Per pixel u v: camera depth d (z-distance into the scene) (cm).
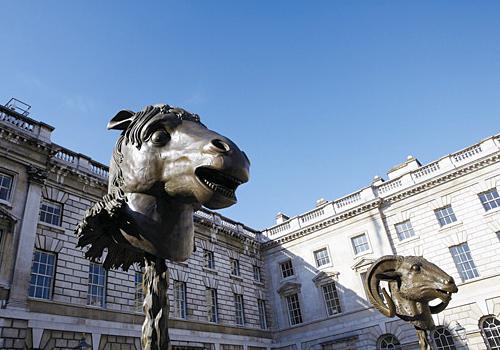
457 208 2708
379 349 2714
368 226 3048
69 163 2158
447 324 2502
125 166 239
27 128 2009
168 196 231
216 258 3042
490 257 2486
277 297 3347
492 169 2636
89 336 1873
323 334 2975
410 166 3155
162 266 238
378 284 446
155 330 217
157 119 236
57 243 1944
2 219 1753
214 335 2648
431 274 409
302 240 3388
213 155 205
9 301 1636
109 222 242
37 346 1666
